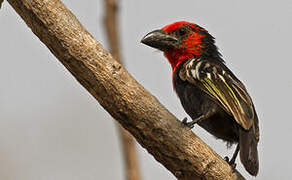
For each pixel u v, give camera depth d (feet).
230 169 25.54
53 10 22.95
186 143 24.27
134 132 24.32
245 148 28.07
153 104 23.84
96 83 23.40
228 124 31.07
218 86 30.78
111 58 23.58
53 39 23.06
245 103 29.96
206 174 24.79
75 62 23.21
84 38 23.27
